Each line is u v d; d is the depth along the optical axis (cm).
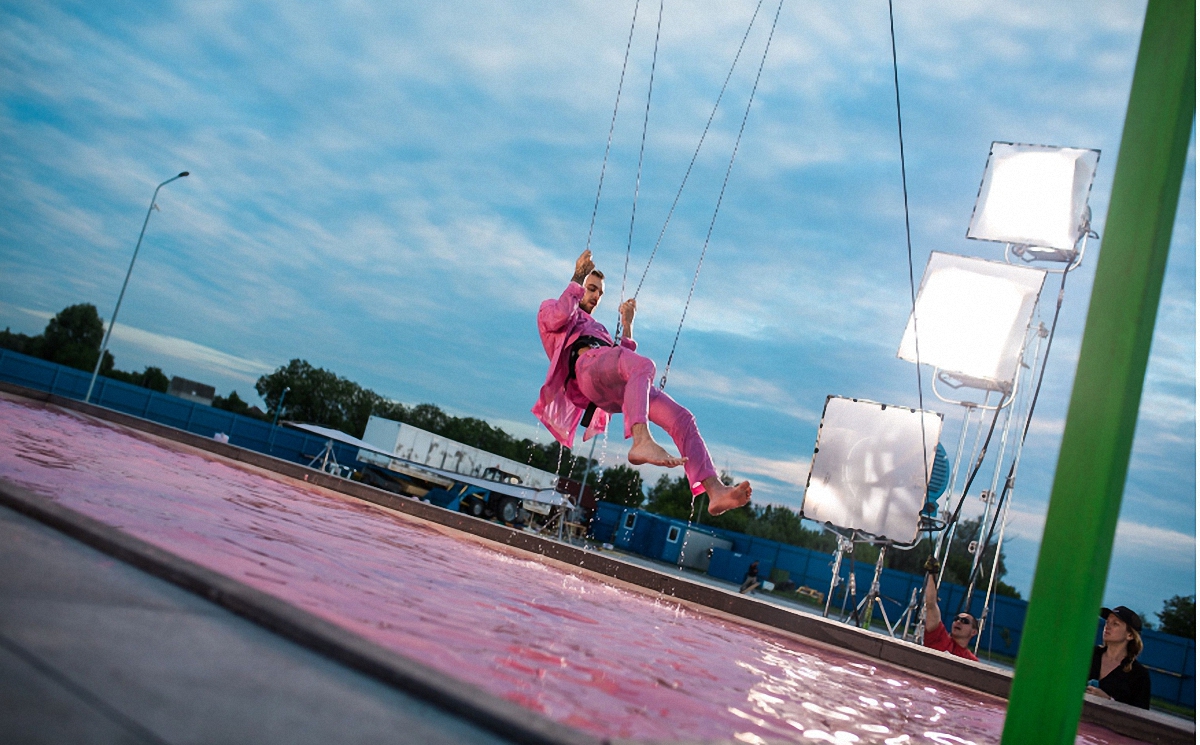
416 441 2297
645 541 3011
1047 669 158
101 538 155
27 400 994
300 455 3284
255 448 3259
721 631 430
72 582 125
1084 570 157
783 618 502
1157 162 162
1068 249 824
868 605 860
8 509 173
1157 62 167
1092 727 378
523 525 2200
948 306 850
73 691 81
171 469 530
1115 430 157
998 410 852
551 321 437
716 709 180
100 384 3186
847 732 199
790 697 236
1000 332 834
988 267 846
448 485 2130
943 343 847
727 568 2772
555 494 2028
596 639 249
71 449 490
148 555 148
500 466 2453
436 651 157
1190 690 1925
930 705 330
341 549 313
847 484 859
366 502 715
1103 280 164
